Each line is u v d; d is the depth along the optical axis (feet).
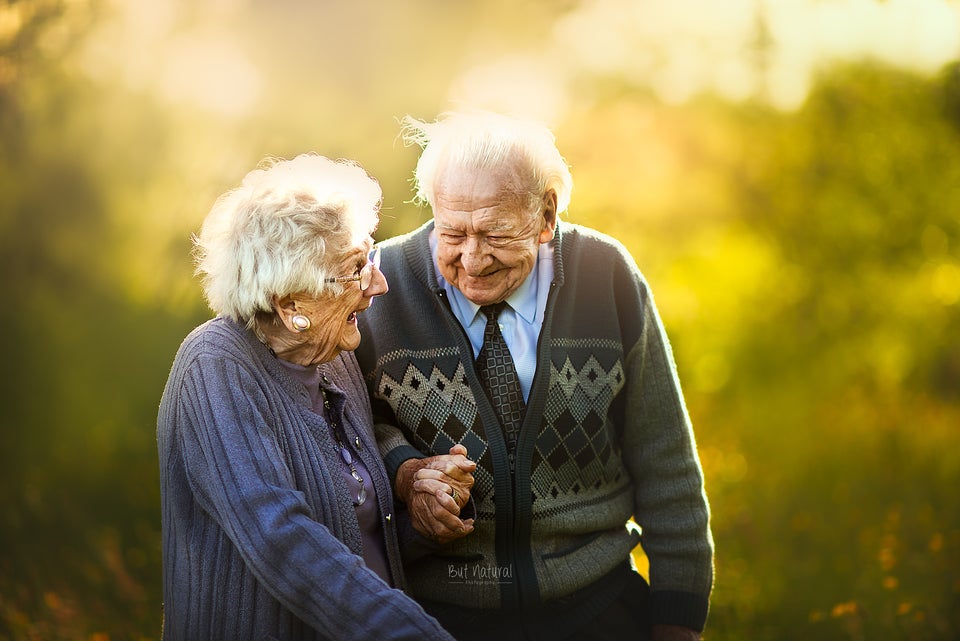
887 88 47.21
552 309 15.49
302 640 13.42
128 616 25.35
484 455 15.26
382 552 14.62
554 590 15.34
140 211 40.57
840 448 45.83
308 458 13.67
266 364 13.78
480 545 15.35
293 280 13.20
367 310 15.93
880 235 54.13
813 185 51.06
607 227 48.49
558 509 15.51
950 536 32.30
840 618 24.70
